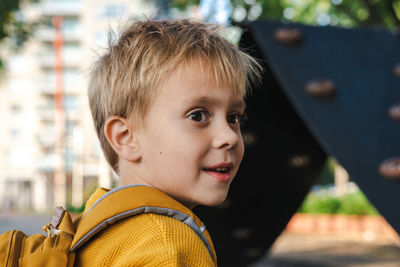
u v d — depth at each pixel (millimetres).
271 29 2250
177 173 782
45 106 41125
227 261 2918
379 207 1613
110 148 896
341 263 7191
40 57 40875
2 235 838
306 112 1961
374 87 2154
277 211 2920
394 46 2461
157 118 793
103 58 911
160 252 649
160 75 797
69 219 871
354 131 1916
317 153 2873
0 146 40531
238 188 2766
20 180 40750
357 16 7059
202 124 792
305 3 7543
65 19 41312
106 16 40781
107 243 735
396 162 1731
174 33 864
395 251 8195
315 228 11633
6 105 40844
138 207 739
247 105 2557
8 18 7090
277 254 8305
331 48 2322
